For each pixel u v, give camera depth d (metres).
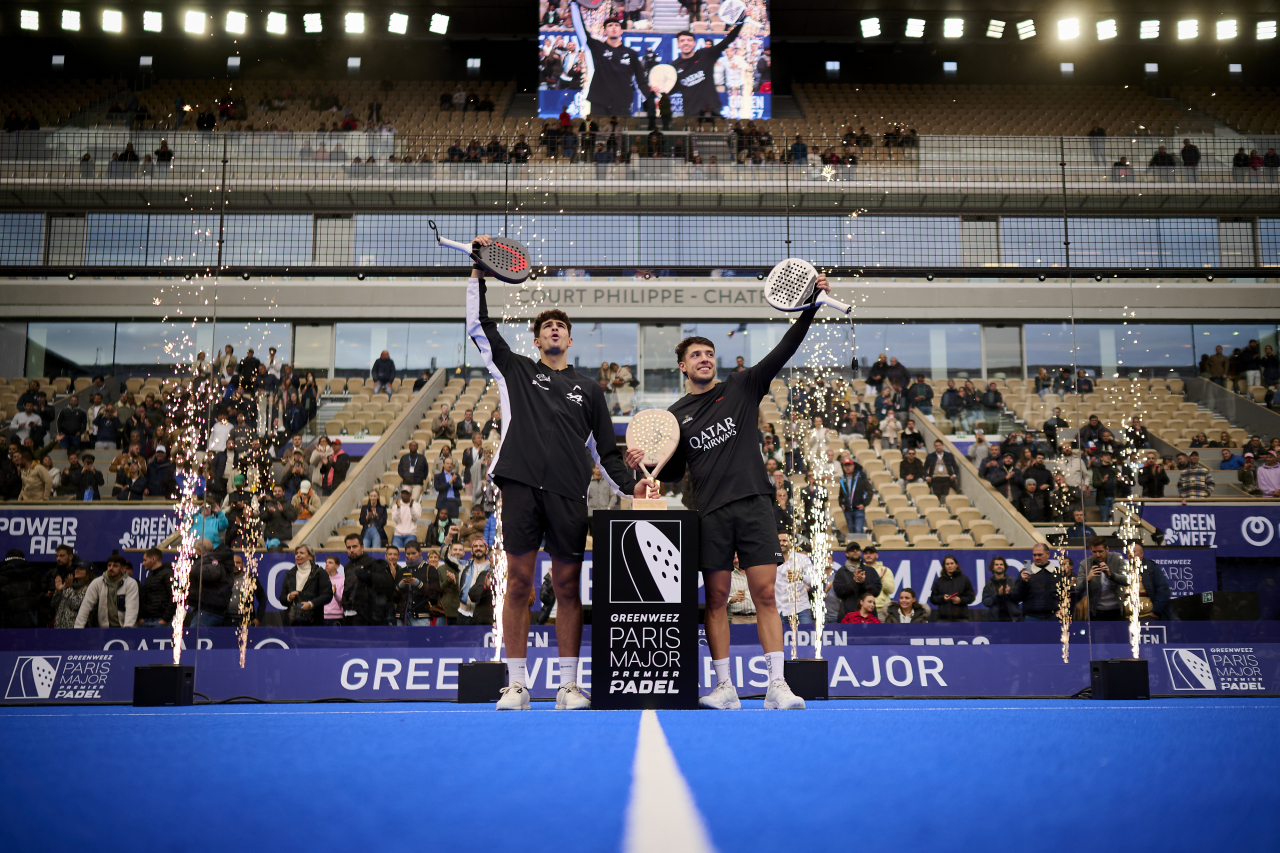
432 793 1.20
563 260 13.64
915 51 19.09
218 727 2.14
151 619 7.69
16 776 1.31
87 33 17.36
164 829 0.98
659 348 13.75
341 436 13.12
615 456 3.72
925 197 13.72
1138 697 6.04
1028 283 14.22
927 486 11.95
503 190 13.46
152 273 11.23
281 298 14.18
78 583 8.07
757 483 3.63
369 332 14.27
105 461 12.64
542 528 3.59
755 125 15.66
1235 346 14.59
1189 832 0.96
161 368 14.34
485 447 11.38
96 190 13.77
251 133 14.35
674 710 3.06
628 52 14.34
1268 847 0.90
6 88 17.22
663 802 1.13
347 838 0.95
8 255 14.35
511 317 13.64
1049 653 6.81
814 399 13.27
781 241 13.75
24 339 14.38
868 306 13.91
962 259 14.02
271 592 8.28
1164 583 7.79
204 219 14.38
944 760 1.47
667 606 3.26
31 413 12.94
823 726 2.11
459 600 7.51
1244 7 16.81
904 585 8.98
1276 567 10.59
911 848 0.91
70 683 6.93
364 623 7.48
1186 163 13.86
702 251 13.70
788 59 19.00
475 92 17.89
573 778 1.31
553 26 14.34
